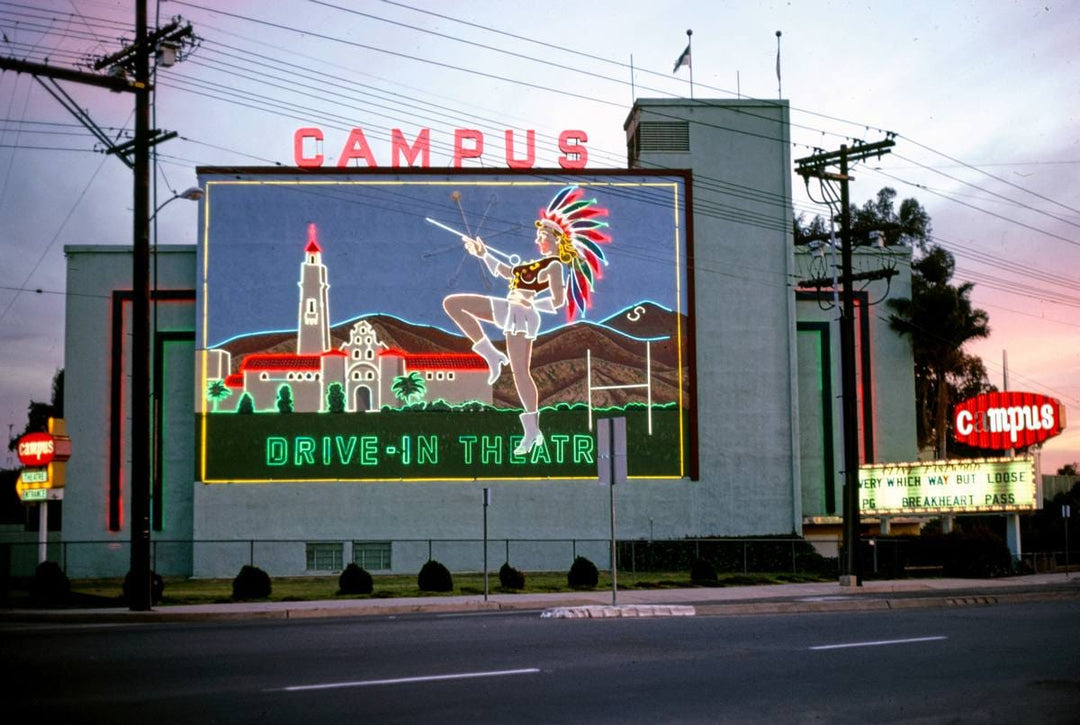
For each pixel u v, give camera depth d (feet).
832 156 136.56
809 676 49.34
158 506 165.89
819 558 159.33
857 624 74.23
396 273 165.89
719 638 64.28
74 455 166.61
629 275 169.68
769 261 174.70
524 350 166.50
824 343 182.50
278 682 46.85
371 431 163.32
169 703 42.06
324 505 161.99
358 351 164.14
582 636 65.26
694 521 167.43
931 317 187.42
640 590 121.80
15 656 55.93
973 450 257.96
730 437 170.09
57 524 170.60
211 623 82.38
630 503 166.61
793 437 171.12
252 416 162.30
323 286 164.76
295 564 160.66
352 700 42.57
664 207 171.53
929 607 94.48
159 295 169.48
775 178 176.45
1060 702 43.68
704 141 176.04
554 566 163.53
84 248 170.19
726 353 171.73
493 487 164.45
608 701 42.70
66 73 93.25
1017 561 156.15
